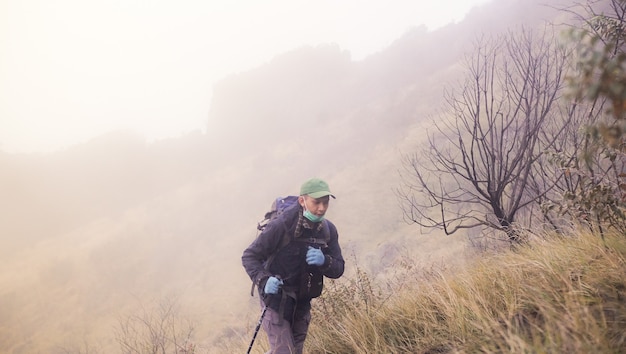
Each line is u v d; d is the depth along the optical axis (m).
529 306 2.58
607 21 2.89
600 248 2.70
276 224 2.87
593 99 1.47
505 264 3.30
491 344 2.29
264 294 2.88
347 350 3.29
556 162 3.23
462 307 2.81
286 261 2.89
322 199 2.80
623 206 2.89
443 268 4.08
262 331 4.45
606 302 2.24
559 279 2.62
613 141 1.52
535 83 5.13
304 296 2.94
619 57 1.40
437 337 2.78
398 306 3.54
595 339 1.89
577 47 1.52
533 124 5.18
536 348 1.93
